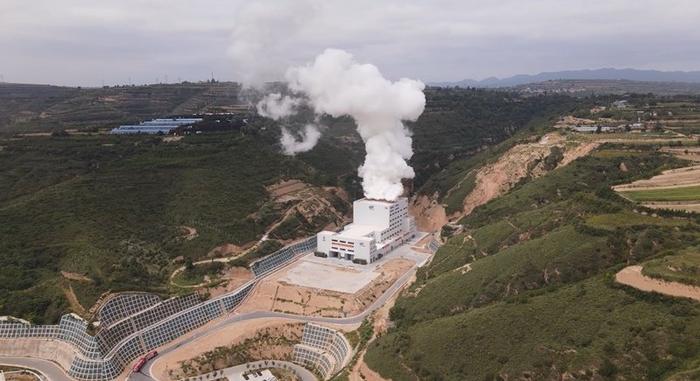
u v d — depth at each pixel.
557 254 126.31
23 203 184.50
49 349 143.75
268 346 155.25
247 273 187.88
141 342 149.38
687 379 80.00
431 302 138.00
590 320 100.44
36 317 147.75
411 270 197.88
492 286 128.00
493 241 159.88
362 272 193.75
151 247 184.12
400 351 116.38
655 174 163.75
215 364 146.12
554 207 160.12
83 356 138.38
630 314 97.94
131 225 190.12
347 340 148.50
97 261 165.50
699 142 198.75
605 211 139.38
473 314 115.50
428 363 108.88
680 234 118.75
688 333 89.94
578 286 110.56
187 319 161.62
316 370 146.50
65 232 175.25
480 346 106.12
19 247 165.75
